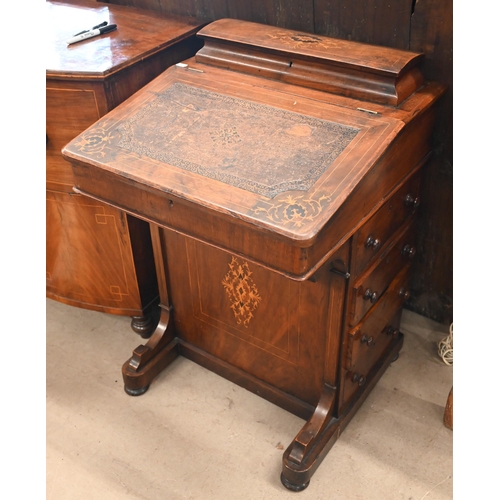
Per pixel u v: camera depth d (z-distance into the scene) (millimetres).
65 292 2475
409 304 2529
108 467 1992
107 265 2320
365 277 1751
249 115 1723
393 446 2018
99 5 2424
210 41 1964
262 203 1436
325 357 1877
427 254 2338
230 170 1551
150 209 1640
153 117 1771
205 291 2092
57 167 2098
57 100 1940
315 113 1691
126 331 2523
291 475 1860
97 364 2373
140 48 2006
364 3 1909
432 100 1740
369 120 1634
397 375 2268
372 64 1699
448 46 1829
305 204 1416
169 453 2029
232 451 2029
